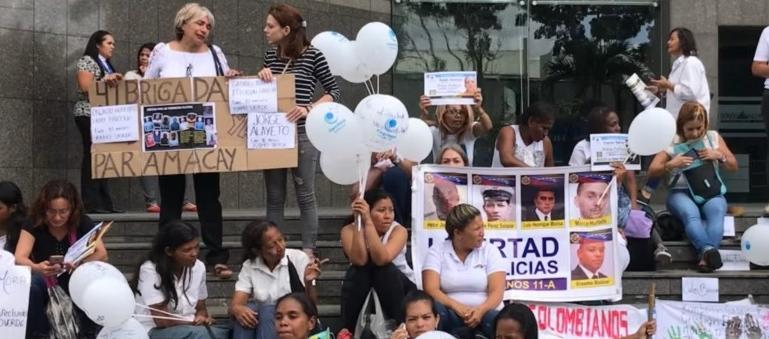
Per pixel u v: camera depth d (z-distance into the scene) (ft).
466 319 25.88
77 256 25.55
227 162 28.66
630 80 31.09
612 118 30.73
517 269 28.07
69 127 35.27
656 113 27.25
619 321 27.58
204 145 28.68
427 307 24.52
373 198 26.78
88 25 35.60
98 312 24.03
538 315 27.76
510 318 23.59
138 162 28.84
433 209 27.99
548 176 28.19
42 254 26.63
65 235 26.78
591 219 28.12
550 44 41.29
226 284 28.81
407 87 40.93
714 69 40.68
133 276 26.61
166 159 28.78
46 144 34.86
